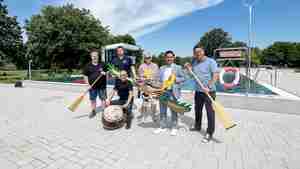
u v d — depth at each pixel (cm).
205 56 367
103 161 301
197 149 339
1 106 685
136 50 1695
